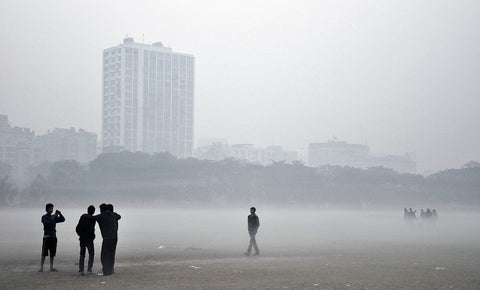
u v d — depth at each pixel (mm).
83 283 19844
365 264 27438
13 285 19297
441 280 21469
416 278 22031
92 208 22797
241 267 25531
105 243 22297
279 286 19422
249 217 32094
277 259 29922
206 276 22062
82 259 22281
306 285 19750
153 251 35062
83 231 22359
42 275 22172
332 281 20859
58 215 23906
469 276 22797
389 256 32344
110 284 19625
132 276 21953
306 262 28219
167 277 21688
